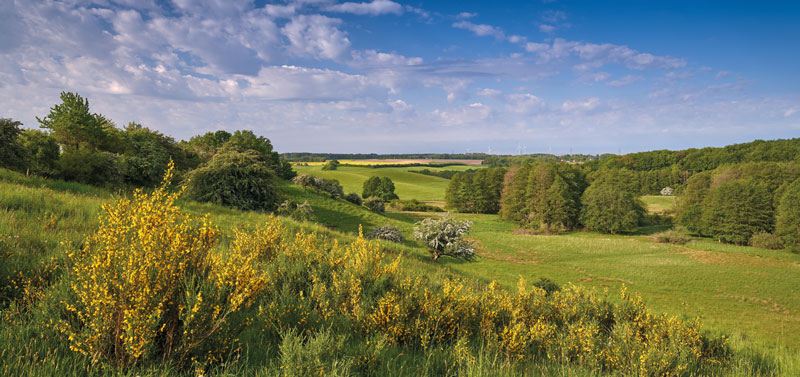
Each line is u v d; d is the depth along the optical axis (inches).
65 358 117.7
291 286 241.0
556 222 3144.7
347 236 864.9
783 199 2402.8
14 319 142.3
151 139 1646.2
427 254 1073.5
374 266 262.8
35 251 237.1
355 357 147.6
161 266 128.6
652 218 3501.5
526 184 3405.5
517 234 2652.6
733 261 1779.0
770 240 2410.2
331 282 251.1
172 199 140.9
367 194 4288.9
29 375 106.1
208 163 1390.3
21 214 370.9
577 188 3595.0
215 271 143.9
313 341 139.2
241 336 160.4
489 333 207.0
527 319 280.2
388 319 196.9
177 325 134.2
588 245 2160.4
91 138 1403.8
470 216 3730.3
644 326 271.6
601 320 305.7
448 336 214.8
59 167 1061.8
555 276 1424.7
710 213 2763.3
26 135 1105.4
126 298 120.8
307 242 316.2
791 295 1274.6
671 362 198.8
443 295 237.8
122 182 1220.5
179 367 126.0
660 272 1542.8
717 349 266.1
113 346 123.1
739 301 1200.8
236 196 1321.4
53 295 151.0
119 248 129.0
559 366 189.2
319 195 2358.5
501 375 155.5
